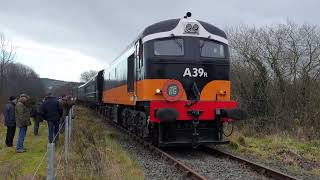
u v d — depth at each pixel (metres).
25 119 14.41
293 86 22.02
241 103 22.45
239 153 14.27
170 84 13.48
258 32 26.66
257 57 24.58
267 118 20.66
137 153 14.14
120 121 21.89
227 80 14.43
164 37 14.05
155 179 10.20
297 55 24.09
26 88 59.94
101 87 33.34
